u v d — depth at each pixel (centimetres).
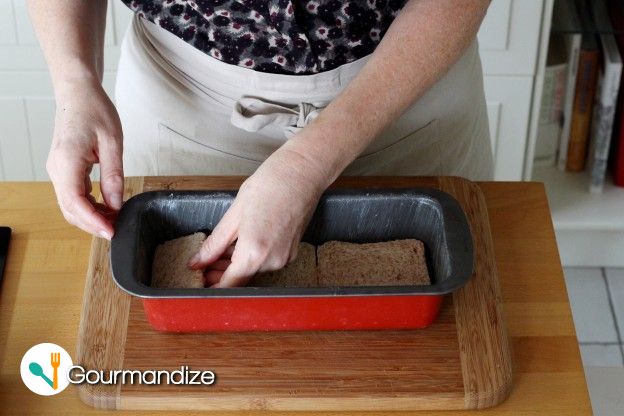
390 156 127
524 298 106
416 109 124
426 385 95
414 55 102
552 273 109
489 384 95
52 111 186
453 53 104
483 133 138
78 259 110
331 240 109
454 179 117
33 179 198
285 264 100
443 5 102
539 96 180
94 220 98
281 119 116
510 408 95
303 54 111
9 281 107
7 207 116
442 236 103
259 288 93
